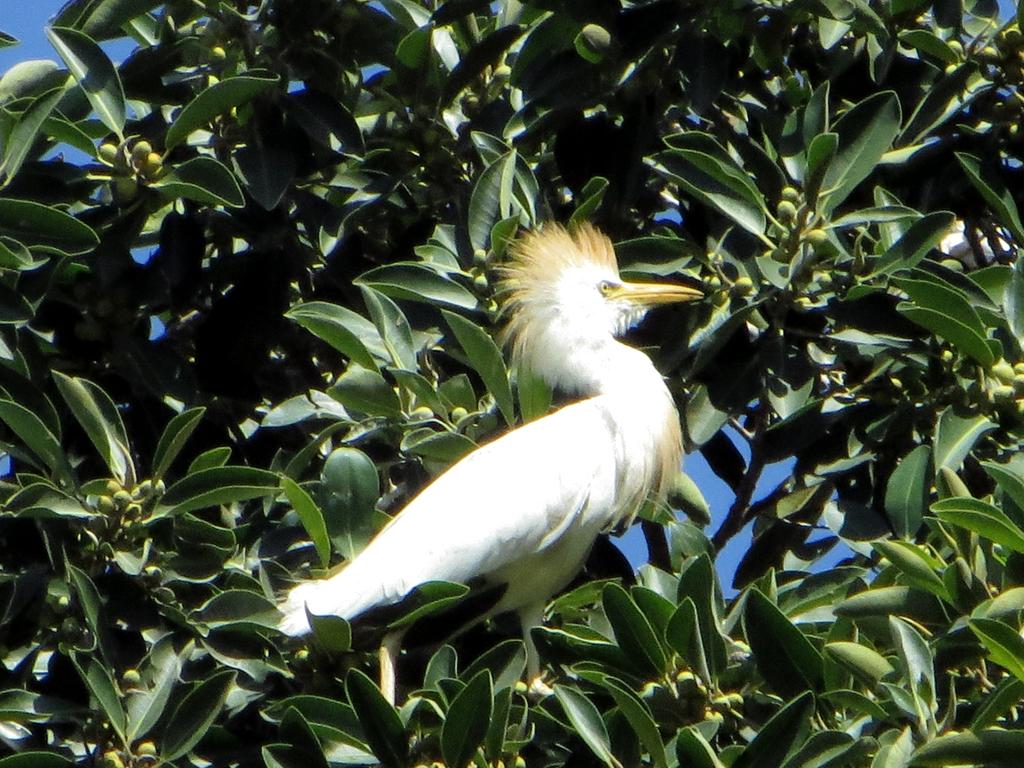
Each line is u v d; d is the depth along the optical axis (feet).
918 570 30.12
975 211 43.14
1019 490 28.81
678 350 39.96
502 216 38.11
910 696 27.78
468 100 44.01
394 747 30.60
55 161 38.86
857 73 43.45
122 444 34.96
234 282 42.98
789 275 36.47
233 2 43.06
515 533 39.19
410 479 42.80
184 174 37.76
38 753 31.40
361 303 42.14
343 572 37.63
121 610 34.58
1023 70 38.86
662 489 42.16
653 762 30.19
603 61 40.19
